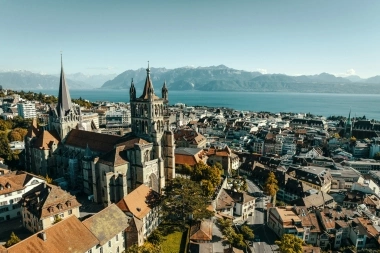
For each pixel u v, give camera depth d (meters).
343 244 119.81
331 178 189.12
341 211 130.75
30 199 98.88
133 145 123.19
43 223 90.62
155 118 127.31
